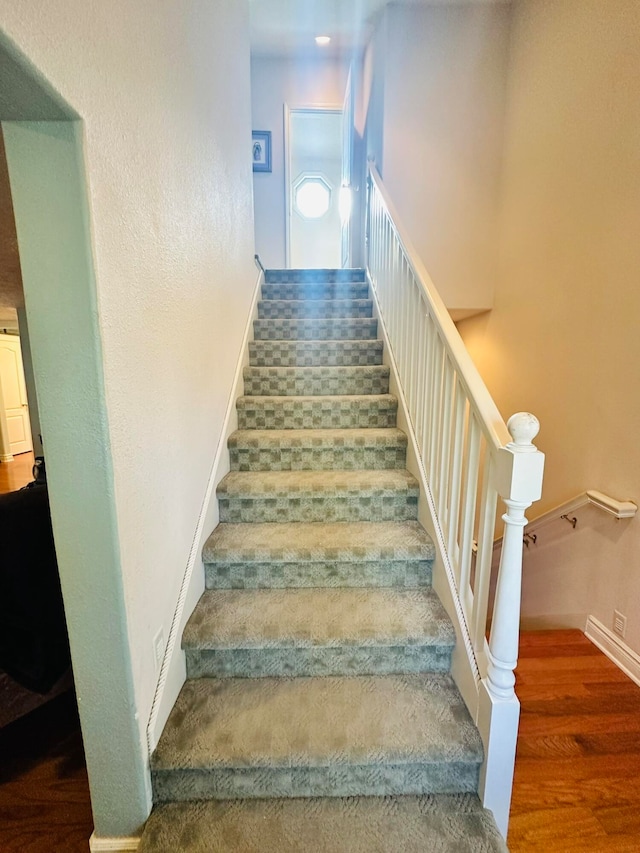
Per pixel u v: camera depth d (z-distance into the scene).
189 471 1.53
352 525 1.87
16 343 6.62
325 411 2.29
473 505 1.38
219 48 1.91
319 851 1.07
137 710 1.11
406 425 2.12
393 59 2.90
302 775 1.20
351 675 1.47
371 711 1.31
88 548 1.00
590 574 2.10
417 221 3.04
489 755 1.17
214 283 1.87
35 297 0.90
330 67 4.24
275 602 1.60
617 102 1.89
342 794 1.21
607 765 1.40
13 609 1.40
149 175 1.16
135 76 1.06
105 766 1.13
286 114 4.31
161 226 1.24
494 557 3.04
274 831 1.11
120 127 0.98
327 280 3.51
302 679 1.45
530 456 1.05
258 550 1.65
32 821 1.27
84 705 1.09
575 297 2.23
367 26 3.32
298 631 1.44
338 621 1.49
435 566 1.67
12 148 0.84
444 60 2.90
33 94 0.74
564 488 2.34
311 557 1.66
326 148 6.21
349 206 4.01
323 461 2.11
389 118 2.95
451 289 3.11
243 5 2.42
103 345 0.93
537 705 1.65
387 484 1.90
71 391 0.93
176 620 1.38
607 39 1.93
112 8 0.94
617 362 1.93
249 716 1.29
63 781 1.39
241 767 1.17
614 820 1.24
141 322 1.12
